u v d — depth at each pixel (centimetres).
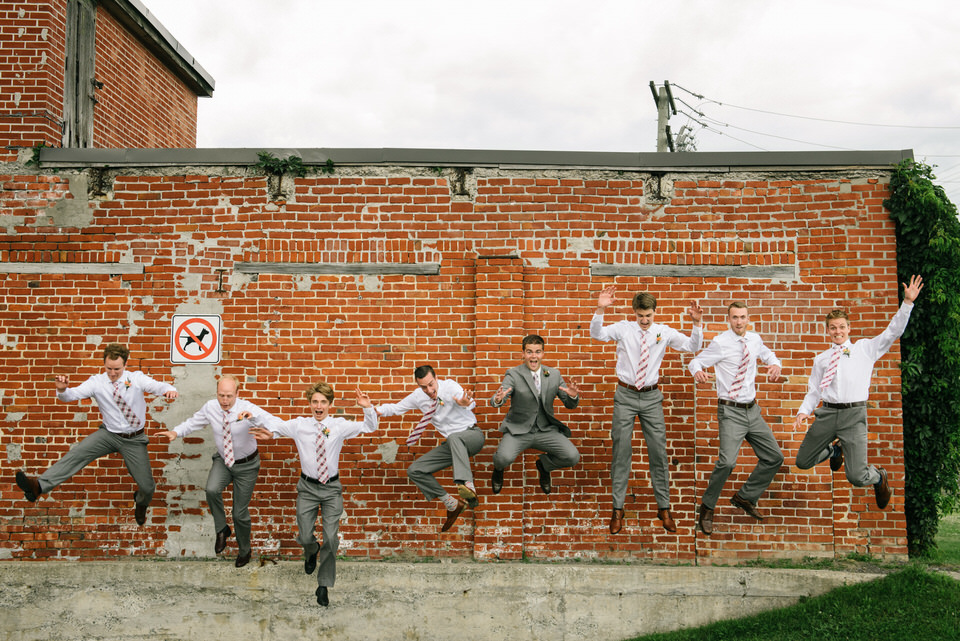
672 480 746
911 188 730
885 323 741
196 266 779
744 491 710
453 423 700
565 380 759
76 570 735
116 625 730
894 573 688
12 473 764
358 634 721
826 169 757
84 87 895
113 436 701
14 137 795
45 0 812
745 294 759
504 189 774
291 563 732
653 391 689
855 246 750
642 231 769
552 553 743
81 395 686
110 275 780
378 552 748
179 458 762
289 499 755
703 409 746
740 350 678
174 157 785
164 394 708
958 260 730
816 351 750
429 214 775
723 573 708
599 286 767
